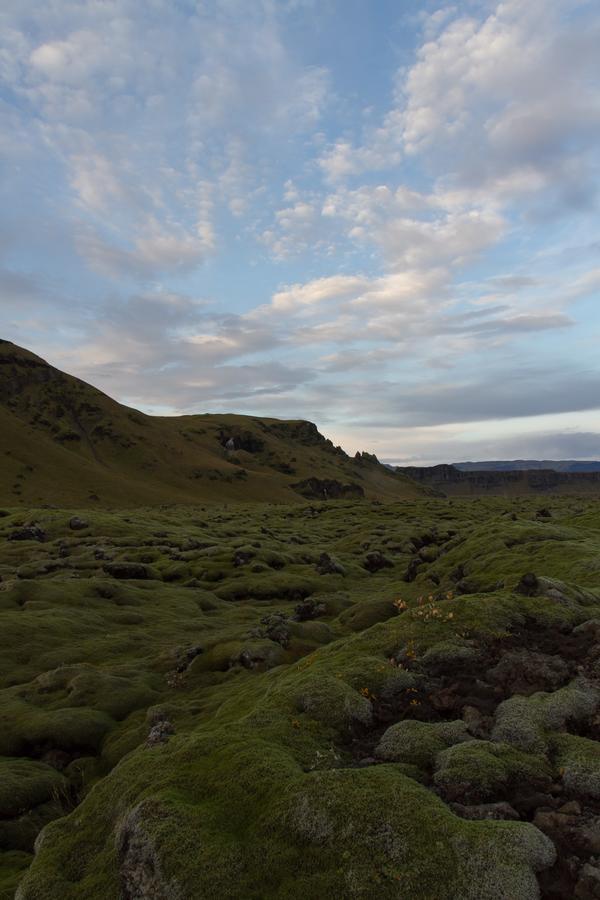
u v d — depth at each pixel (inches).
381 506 7618.1
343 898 356.8
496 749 505.4
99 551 3161.9
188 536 4111.7
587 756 486.9
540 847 378.0
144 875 391.5
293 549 3784.5
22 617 1787.6
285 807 425.4
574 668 668.1
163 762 520.7
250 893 369.1
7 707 1184.8
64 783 894.4
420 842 381.4
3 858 698.8
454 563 2241.6
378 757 531.2
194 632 1829.5
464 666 698.8
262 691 858.1
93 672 1321.4
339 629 1467.8
